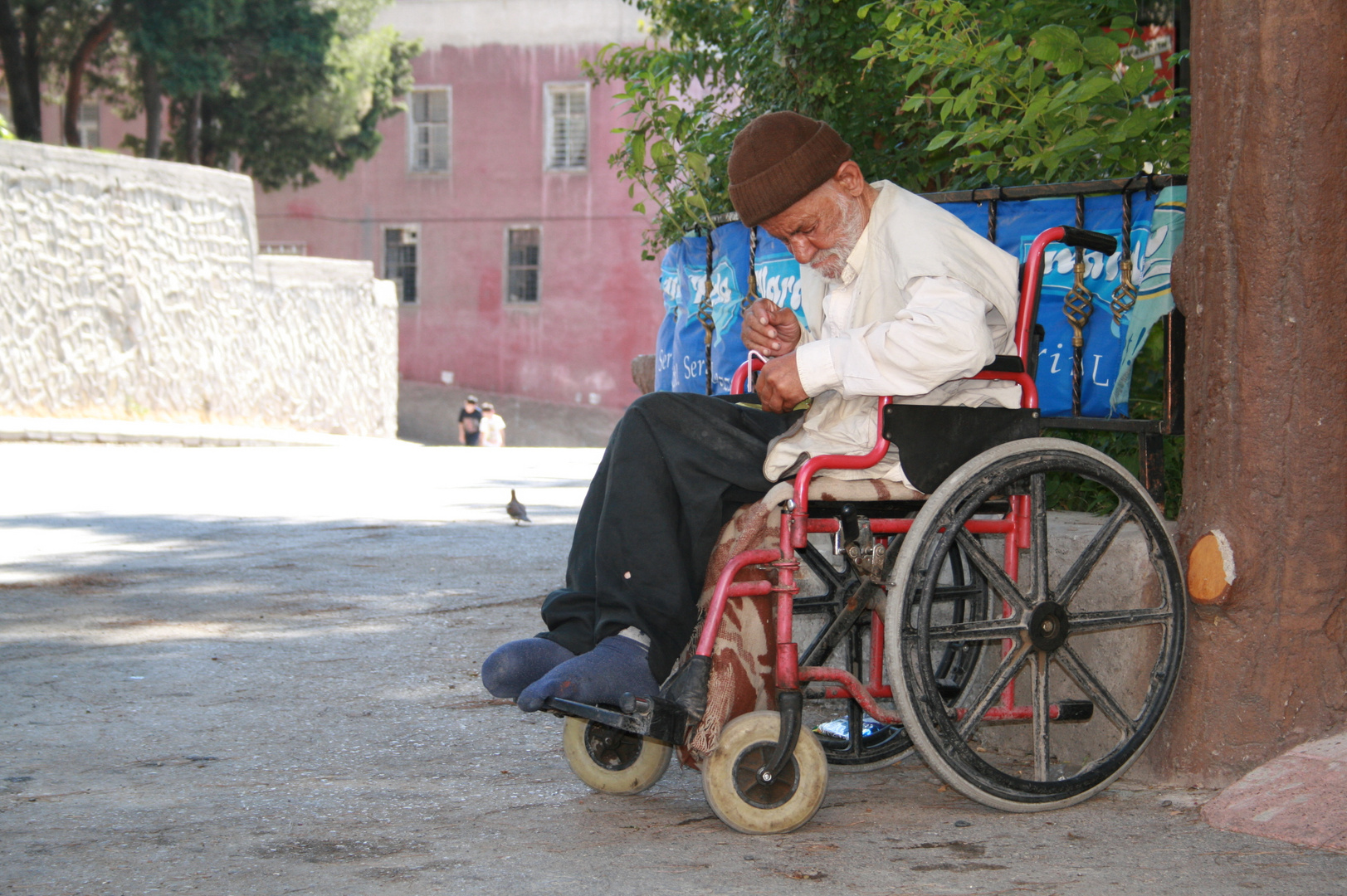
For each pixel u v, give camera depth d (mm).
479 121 33156
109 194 19578
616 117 32344
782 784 2404
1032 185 3334
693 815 2535
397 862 2230
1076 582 2492
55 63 26984
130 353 19953
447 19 33156
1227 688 2570
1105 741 2781
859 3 5074
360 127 29844
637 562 2354
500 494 10531
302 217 33719
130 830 2414
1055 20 4277
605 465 2518
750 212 2531
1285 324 2506
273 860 2242
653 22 6539
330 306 23969
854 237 2545
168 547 6789
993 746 3078
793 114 2533
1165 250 3074
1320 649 2525
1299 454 2508
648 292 32375
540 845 2324
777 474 2455
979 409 2465
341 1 28266
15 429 16828
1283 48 2475
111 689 3646
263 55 26734
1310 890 2043
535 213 32875
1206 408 2623
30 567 5965
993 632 2422
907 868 2176
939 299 2383
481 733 3191
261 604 5043
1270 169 2496
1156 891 2047
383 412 25422
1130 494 2523
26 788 2705
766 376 2422
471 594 5285
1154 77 4031
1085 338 3293
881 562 2447
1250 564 2535
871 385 2350
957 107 3863
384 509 9094
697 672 2324
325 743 3094
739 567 2365
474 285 33312
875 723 3023
